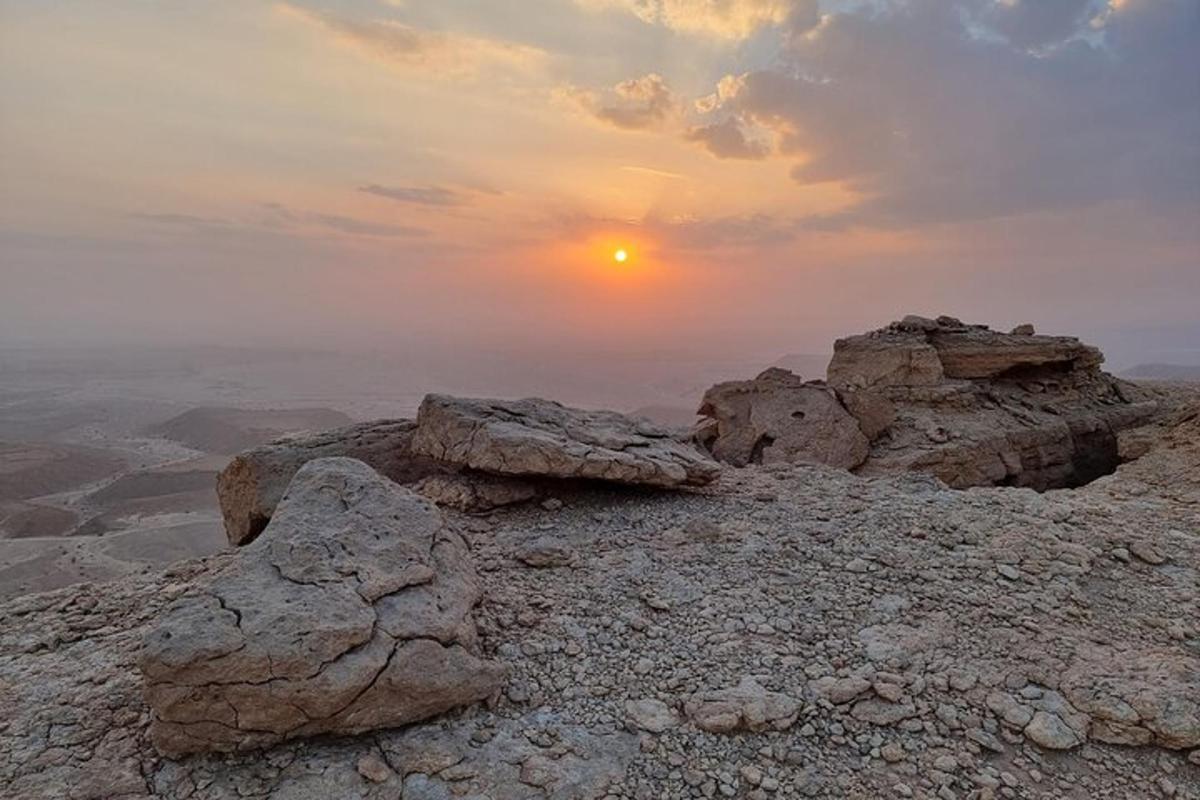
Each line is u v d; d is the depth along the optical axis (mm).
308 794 4020
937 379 19547
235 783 4078
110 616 6250
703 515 8812
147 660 4125
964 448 16422
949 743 4719
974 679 5277
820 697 5086
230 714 4195
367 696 4410
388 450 9992
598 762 4457
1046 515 8453
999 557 7219
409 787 4121
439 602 5324
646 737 4688
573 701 5051
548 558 7270
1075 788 4430
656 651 5684
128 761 4234
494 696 4953
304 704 4258
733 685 5203
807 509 9008
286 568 5070
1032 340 21312
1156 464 12648
